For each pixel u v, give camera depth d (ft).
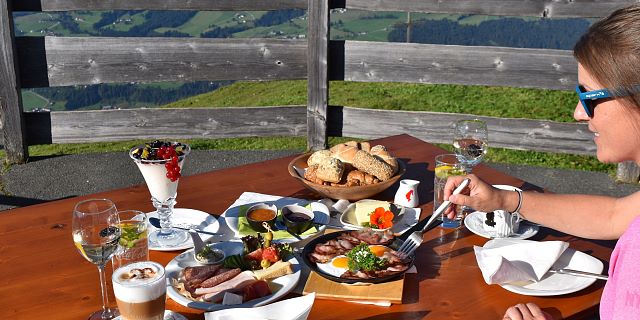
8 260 6.34
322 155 8.25
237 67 17.24
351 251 6.09
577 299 5.83
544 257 6.23
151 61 16.90
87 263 6.31
